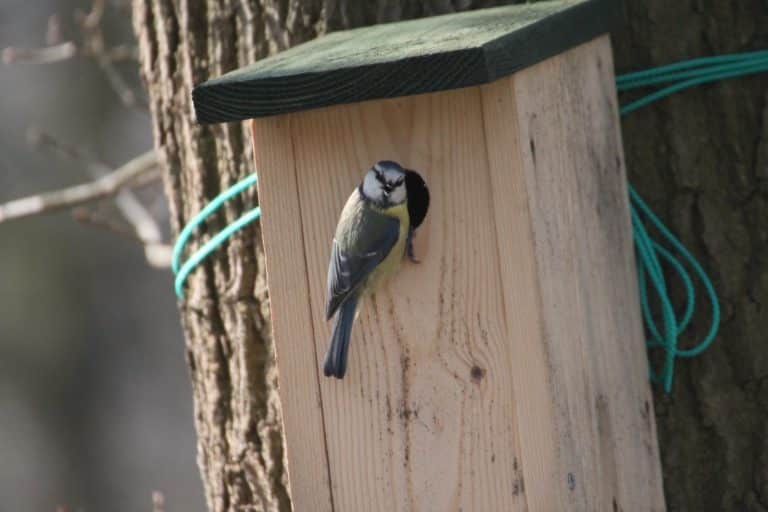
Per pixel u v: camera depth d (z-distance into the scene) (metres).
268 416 8.16
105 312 23.36
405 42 6.62
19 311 22.92
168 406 23.83
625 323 7.43
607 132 7.41
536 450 6.43
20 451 23.48
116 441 24.03
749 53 7.64
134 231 12.31
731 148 7.71
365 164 6.59
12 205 11.14
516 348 6.42
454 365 6.59
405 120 6.49
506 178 6.29
